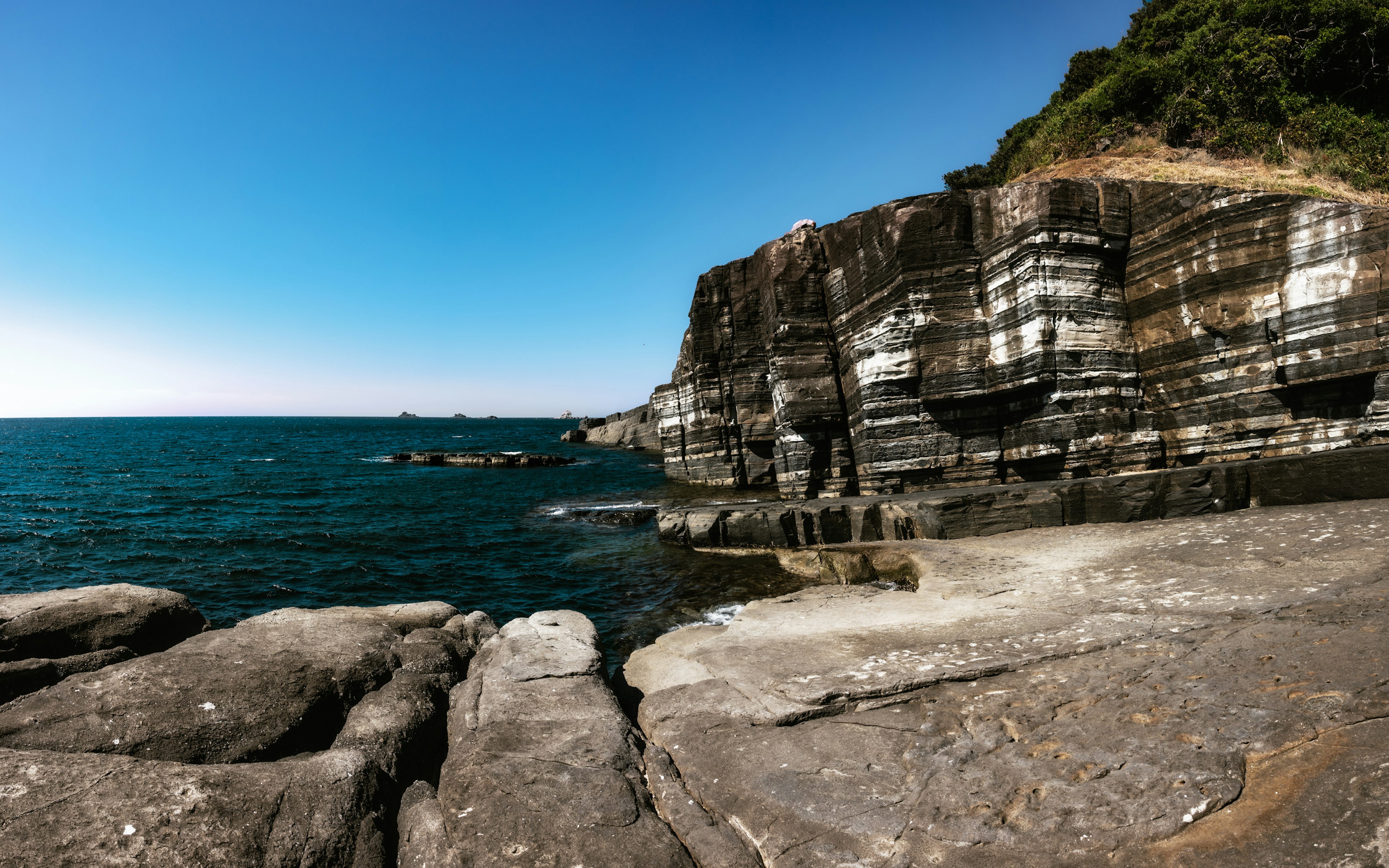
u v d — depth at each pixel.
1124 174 18.09
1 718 4.46
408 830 3.80
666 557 17.05
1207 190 13.57
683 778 4.29
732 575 14.93
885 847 3.29
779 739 4.58
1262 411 12.95
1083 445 14.66
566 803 3.80
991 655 5.63
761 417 26.45
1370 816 2.83
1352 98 17.47
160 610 6.71
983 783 3.69
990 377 16.19
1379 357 11.40
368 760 4.33
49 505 27.39
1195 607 6.22
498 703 5.29
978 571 9.79
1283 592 6.12
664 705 5.43
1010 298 15.53
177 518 24.72
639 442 69.06
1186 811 3.15
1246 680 4.34
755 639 7.48
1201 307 13.77
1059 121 23.09
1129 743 3.84
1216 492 11.24
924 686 5.18
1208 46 19.33
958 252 16.50
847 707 4.99
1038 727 4.26
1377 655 4.27
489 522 24.22
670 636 9.21
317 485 37.12
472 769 4.21
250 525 23.56
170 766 3.80
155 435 108.44
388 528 23.12
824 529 15.41
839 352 20.64
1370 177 14.91
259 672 5.32
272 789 3.69
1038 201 14.95
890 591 10.14
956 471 17.12
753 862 3.32
